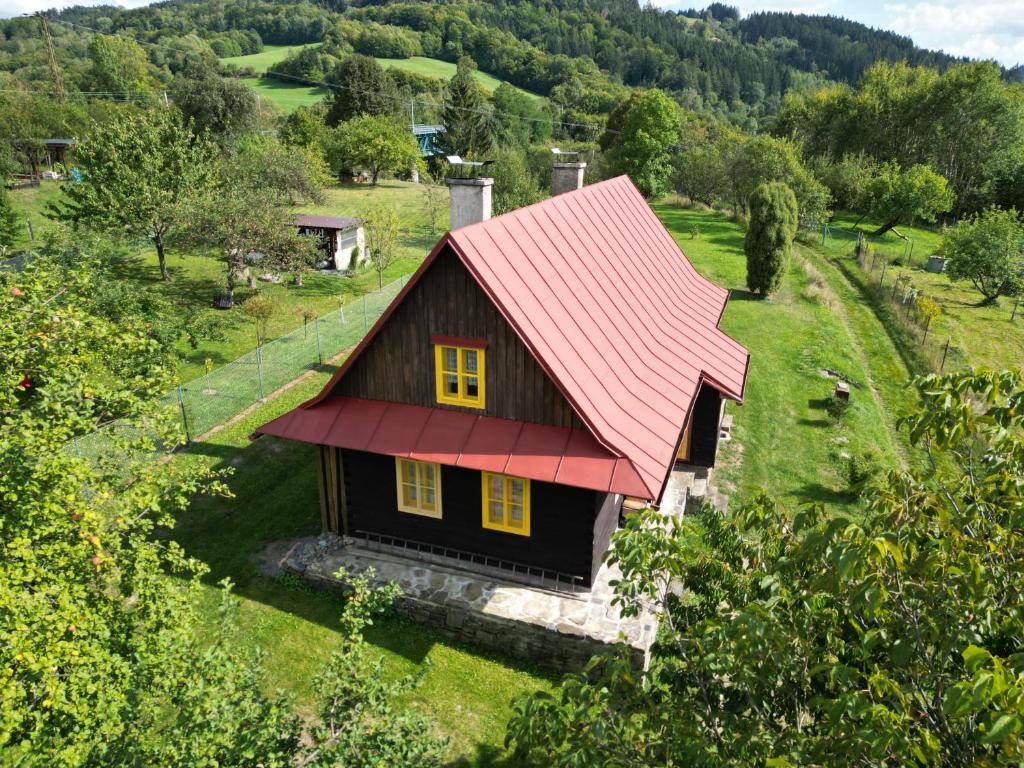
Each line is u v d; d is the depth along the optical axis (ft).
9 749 22.81
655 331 64.28
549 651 45.98
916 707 19.15
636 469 45.37
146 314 78.38
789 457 73.97
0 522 26.84
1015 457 20.62
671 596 25.49
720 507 63.67
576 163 88.53
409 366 51.19
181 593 32.91
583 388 48.44
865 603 17.49
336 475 54.13
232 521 59.26
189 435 72.54
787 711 21.68
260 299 103.96
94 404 35.55
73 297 40.83
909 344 112.37
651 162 227.20
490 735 40.65
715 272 146.10
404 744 25.98
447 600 48.37
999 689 13.66
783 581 22.26
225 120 244.42
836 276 154.51
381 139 228.43
